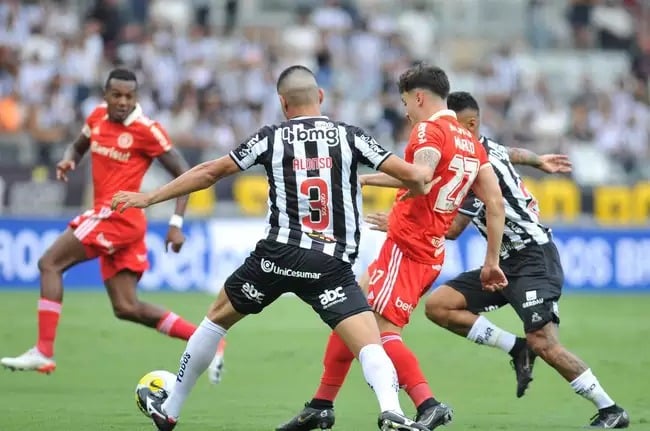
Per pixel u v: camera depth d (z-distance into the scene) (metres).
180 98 62.16
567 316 46.09
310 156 19.23
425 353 35.28
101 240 27.95
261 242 19.48
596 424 22.80
